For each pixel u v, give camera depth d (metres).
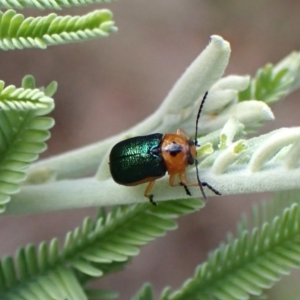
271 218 0.07
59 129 0.14
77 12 0.13
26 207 0.07
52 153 0.14
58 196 0.07
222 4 0.16
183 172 0.06
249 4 0.16
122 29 0.15
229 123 0.06
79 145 0.14
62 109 0.14
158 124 0.07
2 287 0.06
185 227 0.14
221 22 0.16
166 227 0.06
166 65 0.15
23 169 0.06
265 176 0.06
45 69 0.14
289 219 0.06
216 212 0.14
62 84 0.14
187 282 0.07
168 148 0.06
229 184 0.06
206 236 0.14
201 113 0.07
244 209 0.14
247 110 0.07
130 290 0.13
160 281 0.13
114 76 0.14
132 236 0.06
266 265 0.06
